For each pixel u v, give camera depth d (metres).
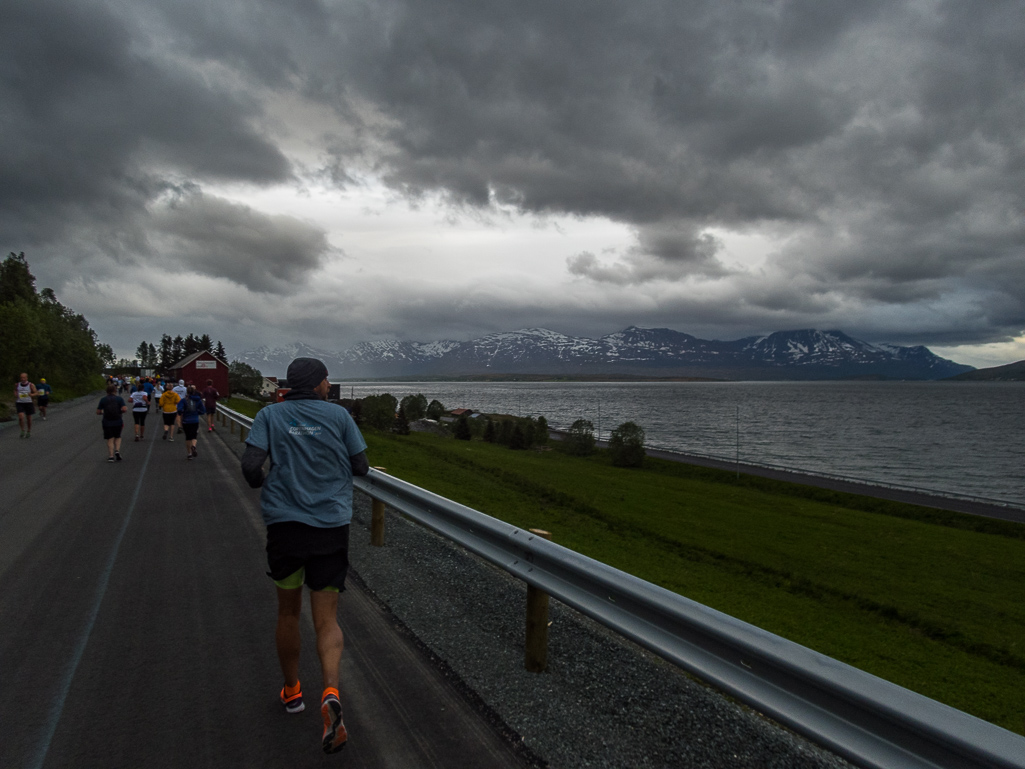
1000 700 10.71
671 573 18.14
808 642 13.02
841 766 3.16
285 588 3.48
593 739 3.39
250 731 3.48
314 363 3.74
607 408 194.88
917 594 19.42
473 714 3.68
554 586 4.08
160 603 5.72
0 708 3.74
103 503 10.77
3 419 32.38
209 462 16.36
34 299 97.69
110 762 3.17
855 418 159.38
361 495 11.48
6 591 6.05
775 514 35.34
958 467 74.00
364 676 4.17
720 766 3.14
